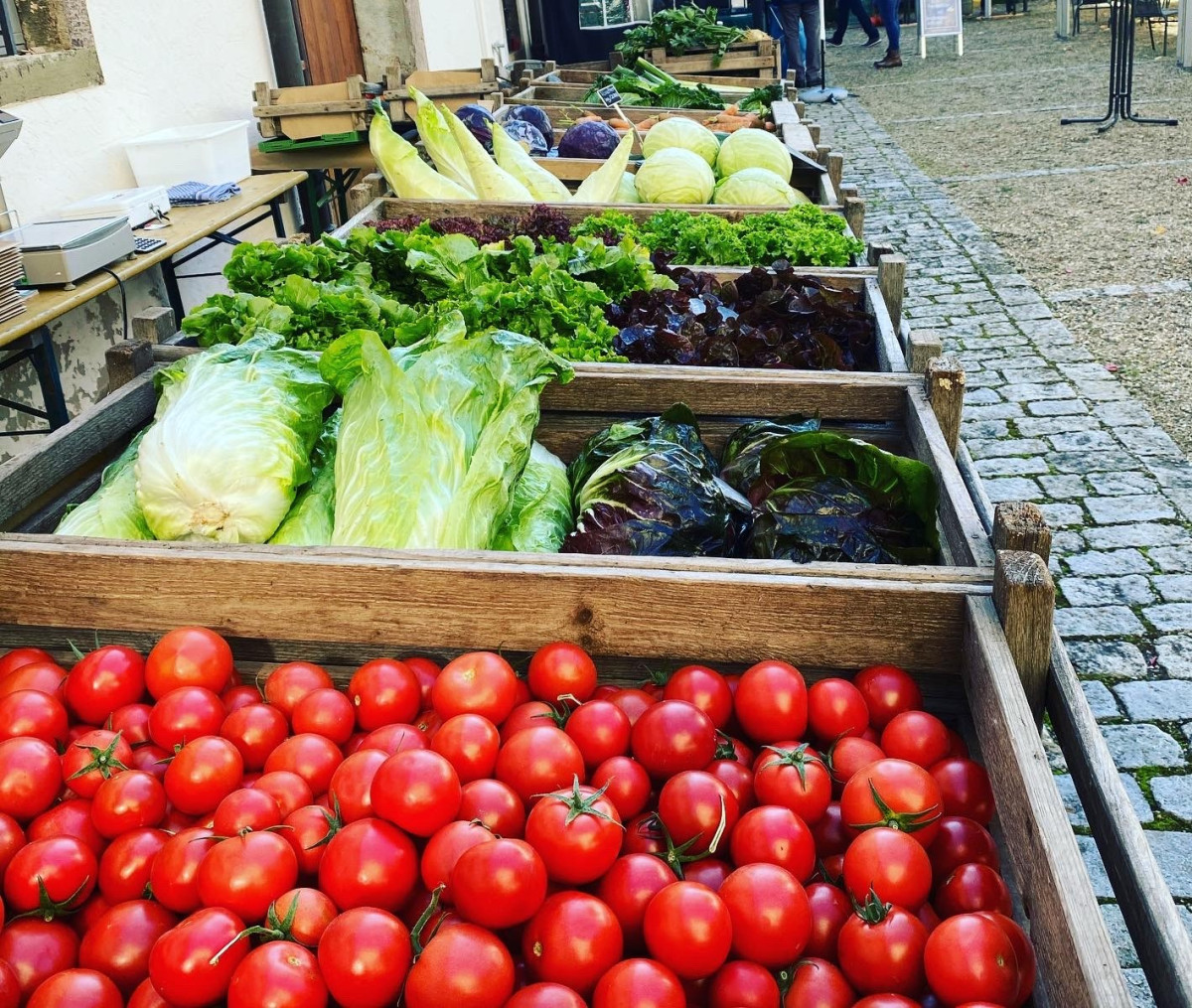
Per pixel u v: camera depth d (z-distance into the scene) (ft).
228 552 7.49
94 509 8.71
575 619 7.16
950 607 6.86
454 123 19.29
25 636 7.97
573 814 5.50
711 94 31.27
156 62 22.63
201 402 8.70
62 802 6.46
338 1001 5.10
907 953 5.22
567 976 5.09
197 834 5.71
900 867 5.44
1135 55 57.57
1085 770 5.89
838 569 7.04
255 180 21.80
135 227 17.58
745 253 15.93
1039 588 6.37
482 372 8.74
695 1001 5.41
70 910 5.79
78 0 19.93
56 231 15.02
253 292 12.16
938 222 31.27
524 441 8.62
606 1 54.03
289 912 5.25
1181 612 13.79
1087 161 36.63
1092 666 12.94
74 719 7.26
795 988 5.31
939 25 64.49
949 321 23.94
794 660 7.12
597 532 8.46
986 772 6.40
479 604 7.22
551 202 19.83
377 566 7.24
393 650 7.47
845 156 40.98
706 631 7.09
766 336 12.28
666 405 10.28
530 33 54.19
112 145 20.98
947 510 8.19
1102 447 18.02
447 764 5.72
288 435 8.73
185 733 6.56
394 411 8.23
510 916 5.15
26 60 18.54
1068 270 26.48
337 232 16.22
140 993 5.27
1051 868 5.03
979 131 43.24
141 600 7.63
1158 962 4.86
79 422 9.69
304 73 30.58
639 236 16.61
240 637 7.61
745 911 5.27
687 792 5.87
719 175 22.08
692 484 8.67
